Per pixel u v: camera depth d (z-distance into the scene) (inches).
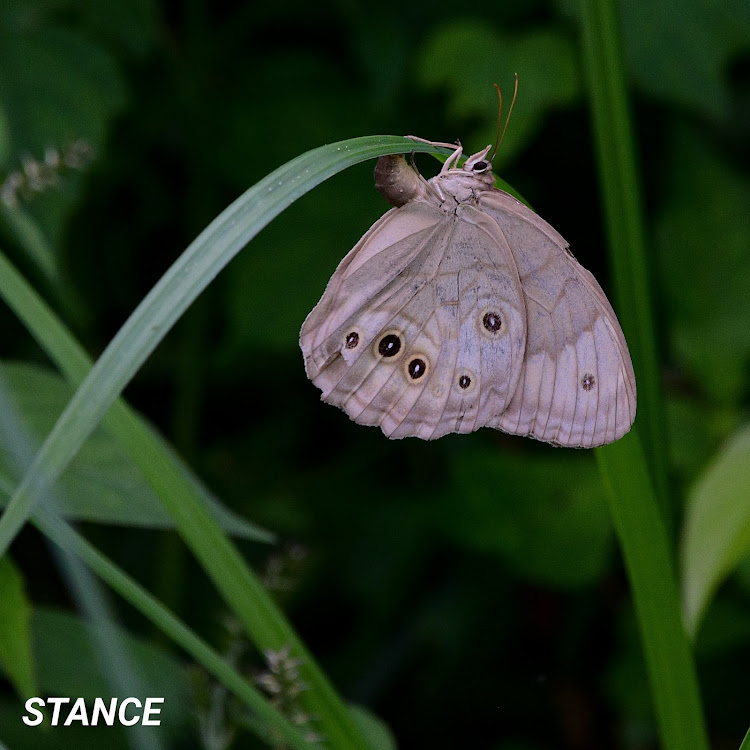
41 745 24.3
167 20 32.3
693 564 24.4
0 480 22.4
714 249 30.2
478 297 24.1
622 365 23.8
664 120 32.2
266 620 23.0
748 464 24.5
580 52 28.8
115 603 31.4
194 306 33.0
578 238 32.8
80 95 28.1
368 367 23.9
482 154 24.2
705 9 28.9
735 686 31.4
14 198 23.7
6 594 22.7
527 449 32.7
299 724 23.1
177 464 23.8
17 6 28.2
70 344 22.7
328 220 30.9
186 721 24.6
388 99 30.3
